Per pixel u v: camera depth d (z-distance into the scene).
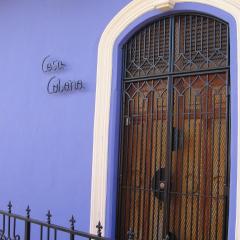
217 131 4.59
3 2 6.82
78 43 5.71
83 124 5.54
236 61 4.34
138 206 5.12
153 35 5.15
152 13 5.04
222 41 4.59
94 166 5.33
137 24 5.17
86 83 5.56
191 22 4.85
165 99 5.01
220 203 4.49
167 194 4.87
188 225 4.70
